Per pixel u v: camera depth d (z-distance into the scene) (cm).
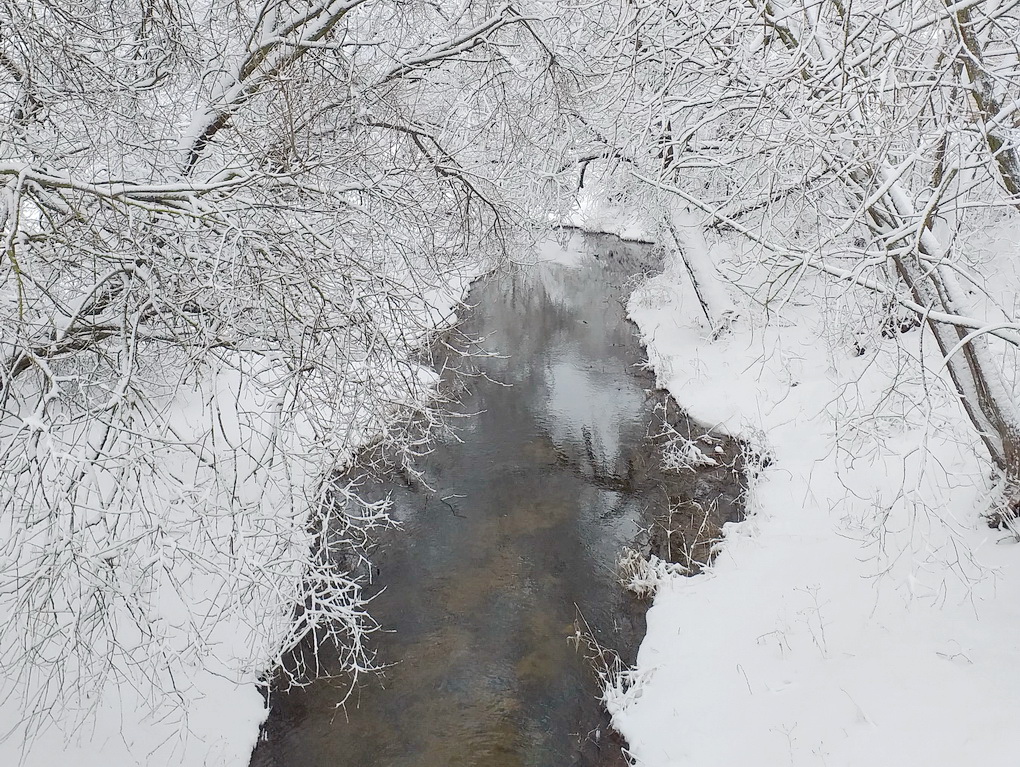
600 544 878
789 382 1138
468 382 1429
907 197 576
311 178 614
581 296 2059
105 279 469
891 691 508
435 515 963
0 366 433
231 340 506
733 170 897
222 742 572
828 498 783
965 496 700
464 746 597
